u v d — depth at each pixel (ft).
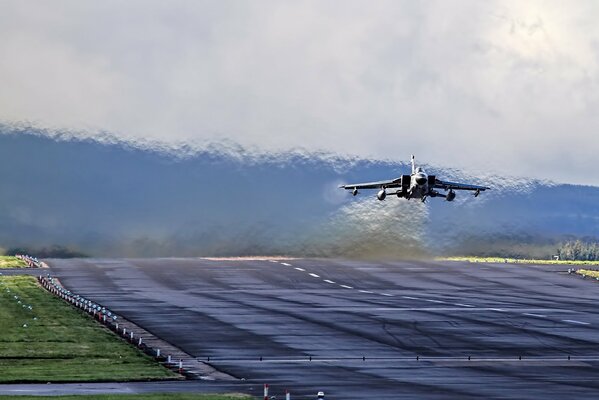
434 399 579.48
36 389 593.83
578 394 601.62
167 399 555.28
